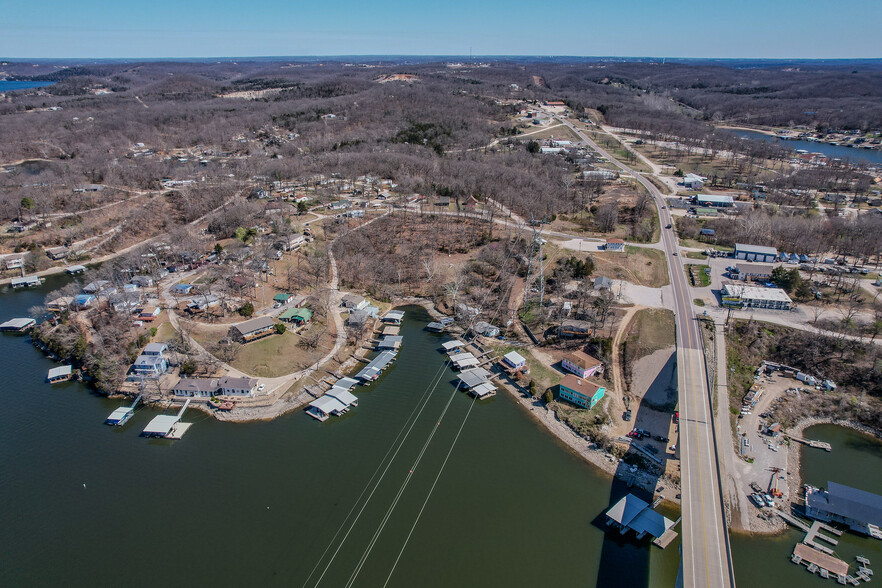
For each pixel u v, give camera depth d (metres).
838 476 99.00
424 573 79.25
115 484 95.75
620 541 85.19
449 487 95.81
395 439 107.94
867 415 113.31
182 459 101.88
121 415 111.12
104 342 129.62
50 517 88.56
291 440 107.25
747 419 111.81
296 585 77.19
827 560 80.94
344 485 95.81
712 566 71.00
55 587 76.69
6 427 109.81
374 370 127.56
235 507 90.81
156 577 78.19
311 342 138.25
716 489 84.50
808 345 130.50
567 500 93.31
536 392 121.94
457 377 128.88
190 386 118.06
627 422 111.69
